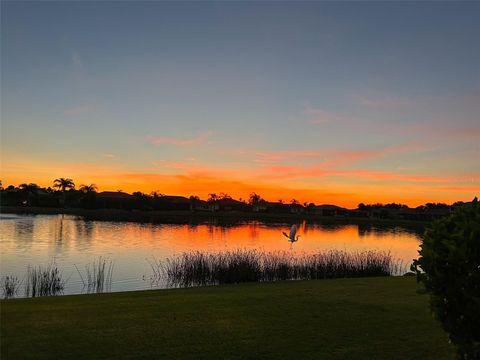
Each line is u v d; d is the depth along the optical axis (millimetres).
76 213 120188
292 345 7828
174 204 147500
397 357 7398
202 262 22047
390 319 9641
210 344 7746
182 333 8297
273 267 21297
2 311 9734
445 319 5535
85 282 21359
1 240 44438
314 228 90062
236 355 7285
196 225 84062
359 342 8078
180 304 10766
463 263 5242
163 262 29016
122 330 8375
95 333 8156
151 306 10484
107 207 134750
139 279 22281
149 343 7703
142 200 138250
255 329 8672
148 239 49500
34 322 8781
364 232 80562
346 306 10883
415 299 11914
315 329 8789
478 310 5160
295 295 12406
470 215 5566
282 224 99000
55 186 137250
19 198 136250
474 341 5395
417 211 137000
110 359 6945
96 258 31516
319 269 21828
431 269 5523
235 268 21031
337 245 48688
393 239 62281
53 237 48719
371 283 15508
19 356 6922
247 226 87062
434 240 5574
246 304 10891
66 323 8766
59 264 28219
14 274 23500
